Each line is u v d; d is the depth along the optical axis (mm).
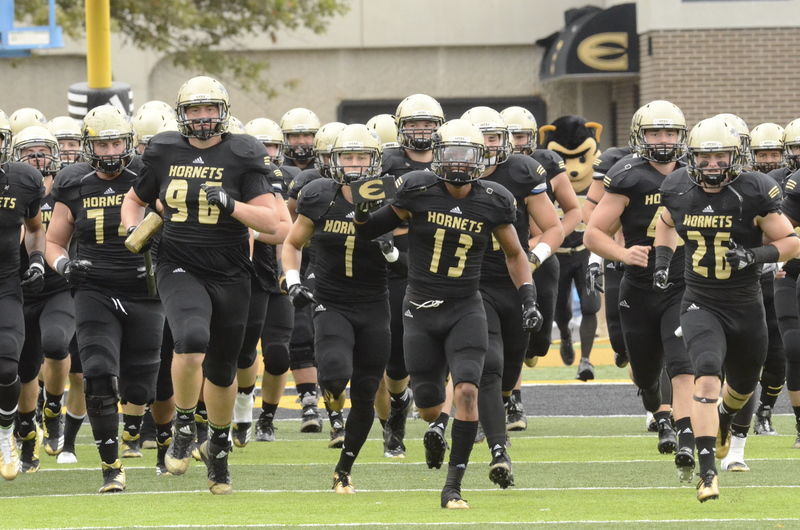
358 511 26781
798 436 35594
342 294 29031
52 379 33531
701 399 27047
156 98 92562
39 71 91500
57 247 30531
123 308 29828
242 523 25531
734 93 81750
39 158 33500
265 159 27938
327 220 28969
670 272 30859
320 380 28875
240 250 28047
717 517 25984
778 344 36438
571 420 41500
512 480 27359
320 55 94000
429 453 27266
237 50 92625
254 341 34781
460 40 93688
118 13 78312
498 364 28062
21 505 27812
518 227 32625
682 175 28453
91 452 36094
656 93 81938
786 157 36188
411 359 27125
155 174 27984
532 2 93562
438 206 26781
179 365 27203
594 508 27047
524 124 37250
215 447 28828
